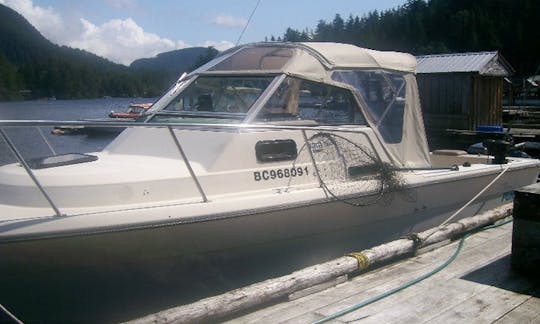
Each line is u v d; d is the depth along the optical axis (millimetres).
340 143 5223
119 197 3975
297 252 4773
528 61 73062
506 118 20297
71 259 3670
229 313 3686
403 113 5992
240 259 4402
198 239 4117
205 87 5410
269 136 4750
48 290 3676
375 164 5453
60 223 3598
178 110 5355
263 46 5566
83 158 4434
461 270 4586
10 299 3586
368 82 5707
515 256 4375
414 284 4266
